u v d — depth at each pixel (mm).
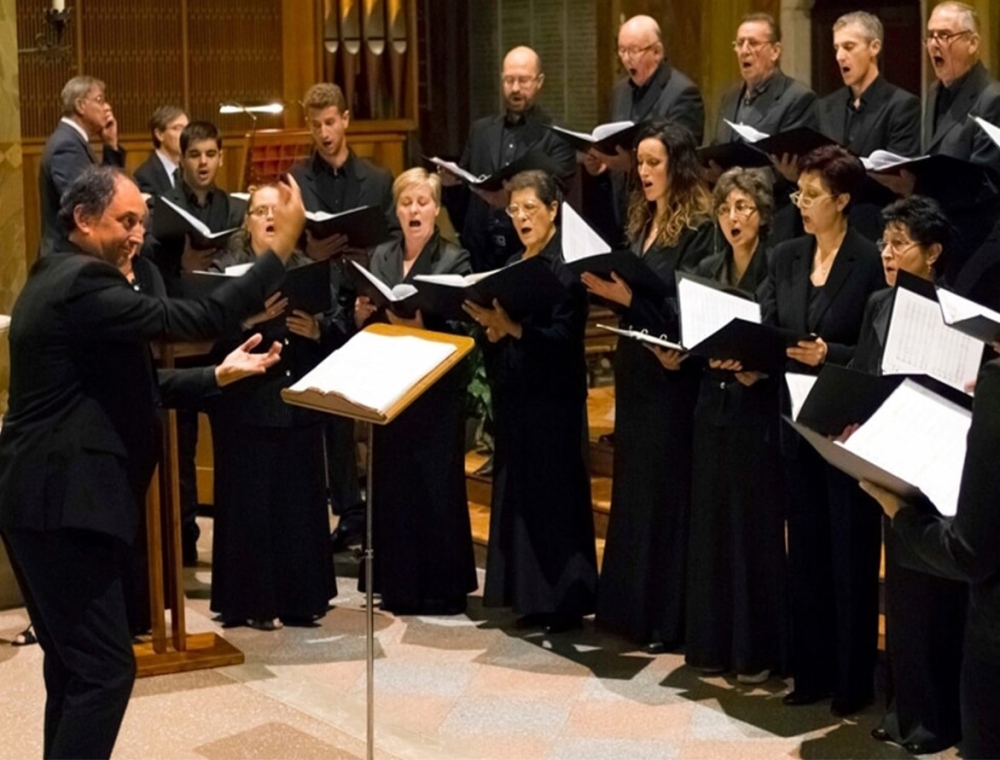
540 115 9922
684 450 7461
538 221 7801
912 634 6293
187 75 12508
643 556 7605
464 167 10008
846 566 6691
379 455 8367
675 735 6668
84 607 5570
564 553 7906
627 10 13133
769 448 7004
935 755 6332
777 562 7078
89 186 5637
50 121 12102
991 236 7559
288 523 8133
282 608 8148
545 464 7875
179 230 7977
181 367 8070
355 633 8078
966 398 5547
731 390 7039
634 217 7750
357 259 8305
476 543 9242
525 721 6863
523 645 7836
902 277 6188
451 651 7785
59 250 5715
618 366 7625
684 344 6598
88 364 5570
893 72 12023
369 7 12555
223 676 7430
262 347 7926
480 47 14750
